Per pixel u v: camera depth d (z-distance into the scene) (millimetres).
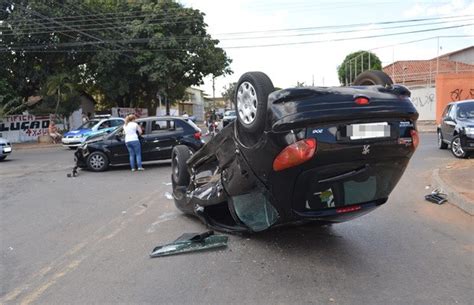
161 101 49719
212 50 37438
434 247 5262
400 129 4461
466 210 6777
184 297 4070
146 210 7887
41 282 4594
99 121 25188
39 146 27109
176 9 36188
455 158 13242
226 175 5387
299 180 4355
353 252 5148
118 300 4062
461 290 4047
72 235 6391
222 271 4672
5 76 31938
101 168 13867
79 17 31938
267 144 4367
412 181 9688
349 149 4230
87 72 35812
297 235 5828
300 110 4137
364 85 5180
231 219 6188
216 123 27094
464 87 29453
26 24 29688
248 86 4578
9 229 6887
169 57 36125
